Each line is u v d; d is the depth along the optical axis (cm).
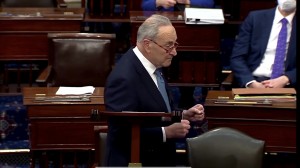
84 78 1692
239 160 1199
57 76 1689
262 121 1446
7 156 1728
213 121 1463
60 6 2041
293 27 1675
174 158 1153
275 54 1684
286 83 1636
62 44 1694
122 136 1067
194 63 1886
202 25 1833
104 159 1137
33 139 1464
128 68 1108
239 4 2167
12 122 1786
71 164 1658
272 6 2136
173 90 2000
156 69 1137
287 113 1433
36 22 1852
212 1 1966
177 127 1091
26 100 1463
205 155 1208
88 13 2153
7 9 1966
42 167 1522
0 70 1947
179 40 1845
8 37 1855
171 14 1900
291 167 1528
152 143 1102
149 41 1108
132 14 1891
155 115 962
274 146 1455
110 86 1106
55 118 1458
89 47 1695
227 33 2189
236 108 1446
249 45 1711
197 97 1948
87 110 1457
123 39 2164
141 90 1105
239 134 1212
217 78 1892
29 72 1970
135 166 944
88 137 1474
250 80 1653
